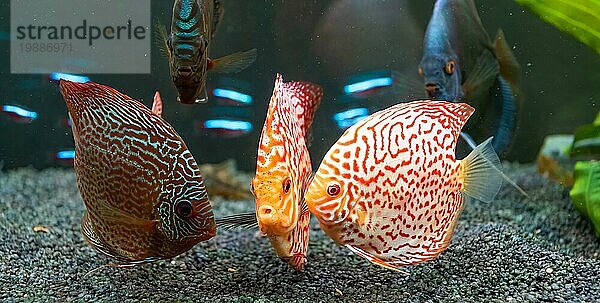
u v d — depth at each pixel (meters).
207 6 0.78
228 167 1.46
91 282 0.85
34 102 1.81
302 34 1.53
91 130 0.77
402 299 0.81
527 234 1.00
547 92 1.68
